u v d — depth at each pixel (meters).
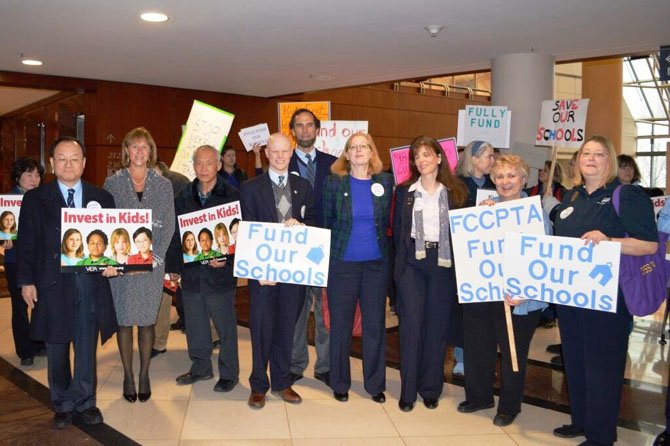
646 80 15.34
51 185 3.42
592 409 3.19
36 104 11.77
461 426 3.59
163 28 5.86
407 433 3.48
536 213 3.38
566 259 3.13
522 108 6.95
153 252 3.75
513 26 5.72
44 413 3.71
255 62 7.50
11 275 4.55
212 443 3.31
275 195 3.82
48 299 3.34
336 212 3.79
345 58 7.23
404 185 3.79
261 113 10.48
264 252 3.71
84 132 9.37
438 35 6.06
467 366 3.80
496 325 3.61
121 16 5.46
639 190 3.07
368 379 3.92
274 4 5.04
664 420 3.75
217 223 3.97
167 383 4.28
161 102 9.48
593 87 11.27
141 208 3.70
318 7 5.11
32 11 5.32
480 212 3.46
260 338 3.81
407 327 3.75
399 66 7.69
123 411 3.75
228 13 5.33
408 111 12.77
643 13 5.27
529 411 3.86
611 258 3.02
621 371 3.16
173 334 5.67
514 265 3.25
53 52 7.07
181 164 5.45
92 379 3.54
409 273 3.72
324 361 4.33
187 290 4.11
